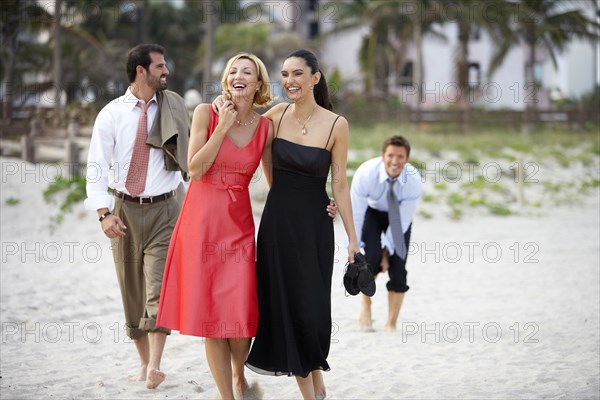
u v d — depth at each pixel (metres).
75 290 24.80
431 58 111.94
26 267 28.66
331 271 13.76
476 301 23.62
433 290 25.34
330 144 13.61
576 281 26.30
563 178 54.75
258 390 14.58
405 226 20.16
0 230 35.66
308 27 121.69
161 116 15.64
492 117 76.94
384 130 68.56
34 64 93.38
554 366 16.81
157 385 15.20
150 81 15.52
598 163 59.59
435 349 18.36
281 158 13.51
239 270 13.34
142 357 16.09
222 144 13.40
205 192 13.55
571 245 34.03
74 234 35.72
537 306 22.75
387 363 17.27
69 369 16.72
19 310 22.12
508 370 16.58
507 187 51.16
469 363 17.17
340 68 118.56
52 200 38.47
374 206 20.05
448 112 76.88
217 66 108.88
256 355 13.54
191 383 15.64
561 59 117.88
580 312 21.84
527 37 89.38
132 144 15.48
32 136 48.22
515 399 14.64
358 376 16.30
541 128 75.88
